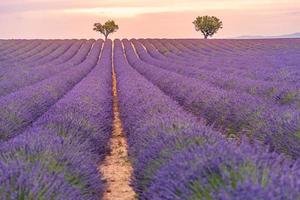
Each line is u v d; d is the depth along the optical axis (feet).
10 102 35.45
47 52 161.68
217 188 11.49
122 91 49.55
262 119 28.94
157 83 64.90
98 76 71.20
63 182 15.30
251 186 9.97
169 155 17.58
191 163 14.24
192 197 11.94
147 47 189.88
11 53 151.43
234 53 143.23
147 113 30.35
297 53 126.82
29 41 216.13
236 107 33.81
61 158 17.80
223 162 12.82
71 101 36.04
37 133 22.36
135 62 116.37
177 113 27.58
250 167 12.28
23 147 18.33
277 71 69.41
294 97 37.52
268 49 154.51
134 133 27.07
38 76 71.05
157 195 14.20
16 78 67.26
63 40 230.68
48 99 44.29
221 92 41.57
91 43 211.82
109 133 34.35
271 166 12.80
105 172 26.30
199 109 39.88
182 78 59.36
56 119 27.20
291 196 9.86
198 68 88.43
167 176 14.70
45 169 15.57
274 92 42.45
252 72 69.05
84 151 21.85
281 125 24.49
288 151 22.20
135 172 19.51
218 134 19.79
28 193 13.06
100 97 42.78
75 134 25.63
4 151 18.37
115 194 22.20
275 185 10.55
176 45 193.57
